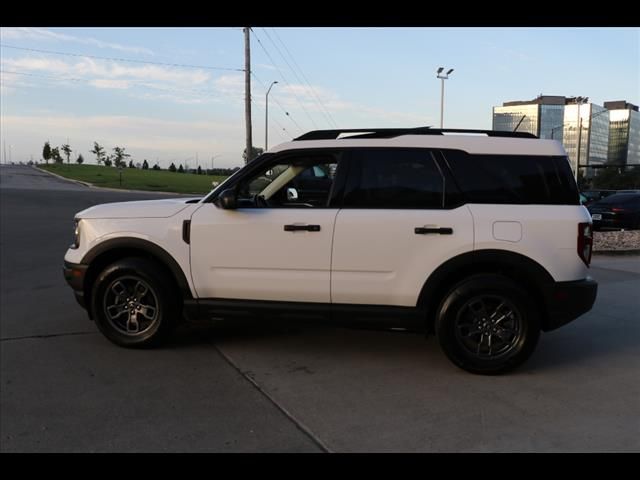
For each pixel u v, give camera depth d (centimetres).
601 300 715
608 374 443
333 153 460
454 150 444
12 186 3803
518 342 432
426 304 438
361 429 341
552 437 332
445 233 430
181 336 534
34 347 493
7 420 349
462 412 367
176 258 470
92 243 483
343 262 443
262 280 458
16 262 944
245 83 3122
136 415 358
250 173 472
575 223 429
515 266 427
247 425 345
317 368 451
